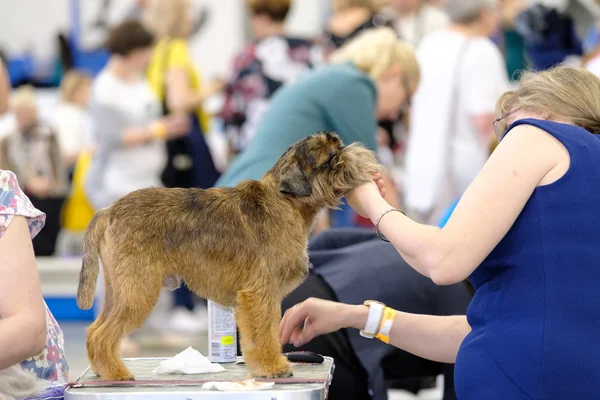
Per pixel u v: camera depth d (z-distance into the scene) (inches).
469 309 136.1
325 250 189.3
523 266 126.0
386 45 248.4
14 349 123.7
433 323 154.3
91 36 535.5
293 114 230.1
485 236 123.7
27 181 428.5
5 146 425.7
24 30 536.4
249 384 116.3
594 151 127.6
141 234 122.3
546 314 123.4
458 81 328.8
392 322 154.1
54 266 427.8
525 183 124.6
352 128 231.3
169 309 394.0
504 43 421.1
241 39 546.6
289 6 340.2
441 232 125.5
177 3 385.7
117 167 367.9
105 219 127.3
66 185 449.4
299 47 340.2
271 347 124.4
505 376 124.6
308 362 142.2
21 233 132.5
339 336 172.2
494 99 329.7
